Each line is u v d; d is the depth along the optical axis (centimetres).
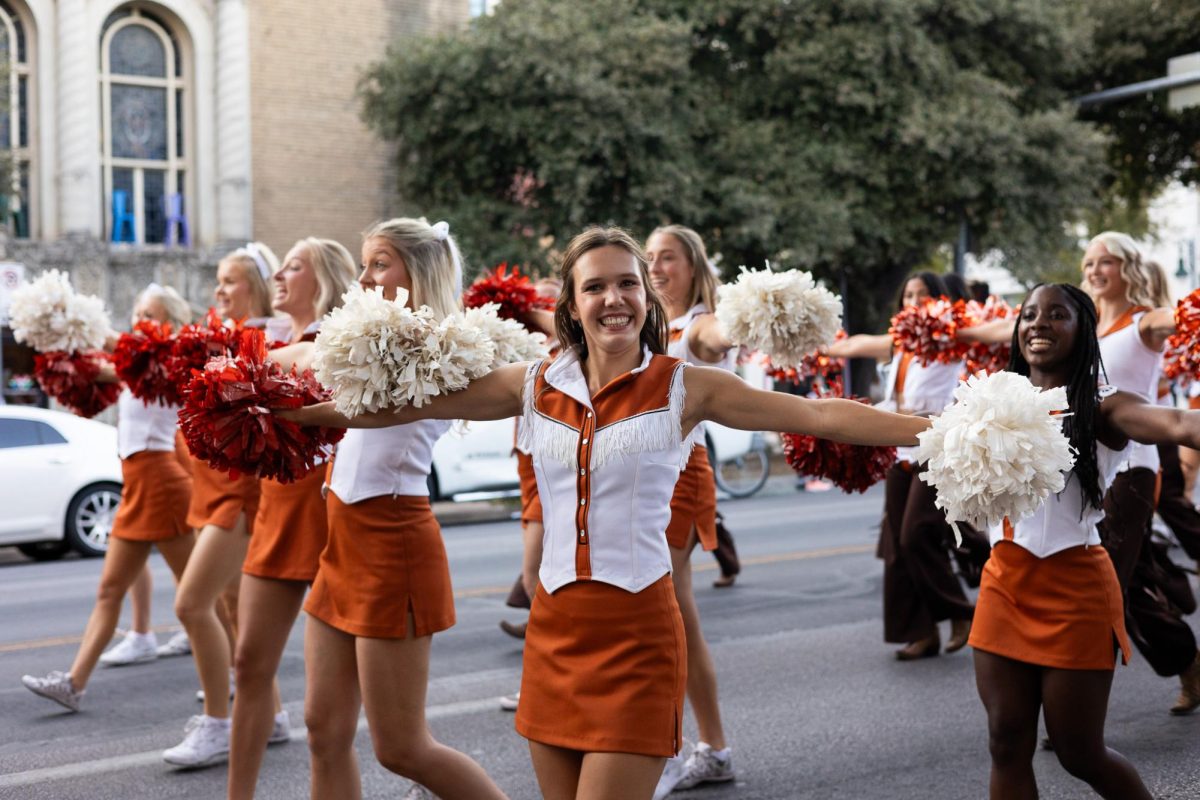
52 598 1024
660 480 322
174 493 641
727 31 2277
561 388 328
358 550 386
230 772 449
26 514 1274
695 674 514
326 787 397
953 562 896
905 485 737
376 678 383
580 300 325
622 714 310
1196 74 1920
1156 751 552
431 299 416
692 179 2095
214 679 548
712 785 518
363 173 2509
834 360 711
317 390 365
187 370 492
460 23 2595
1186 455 941
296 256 498
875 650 767
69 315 641
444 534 1403
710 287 552
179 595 539
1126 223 3219
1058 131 2183
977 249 2373
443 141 2230
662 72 2092
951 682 683
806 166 2123
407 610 386
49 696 634
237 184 2361
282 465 361
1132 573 568
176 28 2366
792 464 444
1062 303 402
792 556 1152
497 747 576
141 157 2353
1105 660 389
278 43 2427
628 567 318
